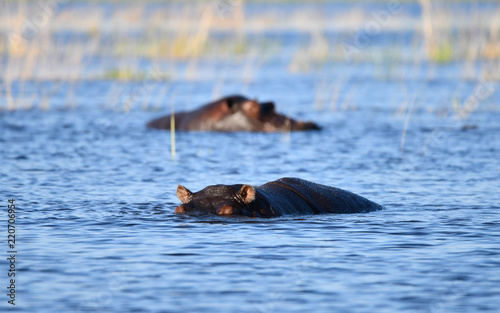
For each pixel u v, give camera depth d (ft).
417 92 316.40
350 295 87.20
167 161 186.80
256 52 476.54
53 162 183.01
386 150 199.41
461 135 220.43
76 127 240.73
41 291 89.15
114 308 83.56
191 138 225.76
